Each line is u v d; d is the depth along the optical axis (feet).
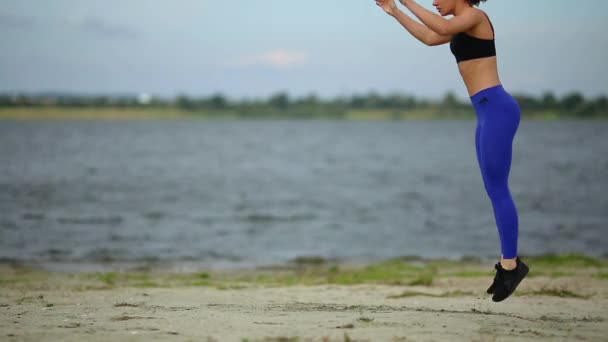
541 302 33.35
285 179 199.21
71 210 124.06
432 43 22.29
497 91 21.33
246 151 350.64
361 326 22.67
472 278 50.70
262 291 40.68
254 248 87.51
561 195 152.97
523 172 218.18
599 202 139.54
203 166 247.09
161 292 38.93
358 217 121.19
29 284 46.91
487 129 21.26
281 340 19.93
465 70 21.66
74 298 33.94
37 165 236.63
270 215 123.13
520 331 22.09
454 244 92.22
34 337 20.39
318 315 25.50
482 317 25.09
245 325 22.79
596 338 21.30
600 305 32.32
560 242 91.45
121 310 26.89
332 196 155.74
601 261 66.90
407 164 262.26
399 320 24.02
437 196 155.22
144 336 20.58
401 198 151.43
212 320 23.89
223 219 116.67
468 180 195.83
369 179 199.82
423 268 64.69
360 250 86.89
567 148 375.25
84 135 546.67
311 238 97.40
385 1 22.61
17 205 129.18
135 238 93.91
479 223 113.39
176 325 22.74
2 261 73.31
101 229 102.01
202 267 71.05
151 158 286.66
